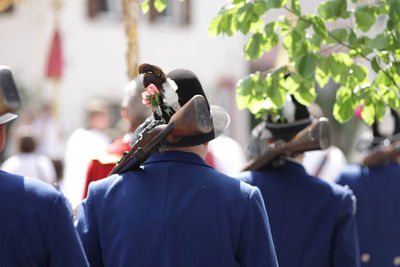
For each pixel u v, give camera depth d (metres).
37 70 33.91
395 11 6.78
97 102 15.98
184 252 5.46
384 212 10.69
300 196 7.84
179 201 5.61
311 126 7.74
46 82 33.75
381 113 7.51
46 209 5.06
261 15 7.04
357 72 7.18
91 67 35.31
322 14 6.97
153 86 5.82
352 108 7.52
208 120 5.52
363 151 11.00
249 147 8.89
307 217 7.75
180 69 6.09
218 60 39.06
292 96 8.10
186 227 5.51
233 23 7.22
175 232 5.51
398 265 10.70
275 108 7.79
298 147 7.80
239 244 5.58
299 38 7.05
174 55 37.88
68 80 34.50
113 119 36.06
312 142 7.68
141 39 36.78
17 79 33.59
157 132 5.68
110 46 35.94
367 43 7.09
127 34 9.31
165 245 5.48
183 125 5.53
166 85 5.84
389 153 10.70
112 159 8.87
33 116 28.14
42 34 33.91
